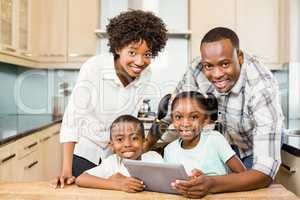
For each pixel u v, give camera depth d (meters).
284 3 3.25
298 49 3.09
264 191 1.07
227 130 1.50
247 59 1.39
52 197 1.03
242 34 3.34
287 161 1.65
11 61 2.84
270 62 3.33
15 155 2.14
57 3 3.40
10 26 2.80
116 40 1.37
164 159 1.38
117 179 1.12
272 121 1.23
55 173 3.02
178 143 1.40
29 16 3.19
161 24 1.40
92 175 1.17
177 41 3.51
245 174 1.09
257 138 1.23
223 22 3.34
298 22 3.10
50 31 3.41
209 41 1.24
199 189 1.00
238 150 1.52
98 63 1.53
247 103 1.35
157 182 1.06
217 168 1.32
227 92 1.34
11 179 2.07
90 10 3.40
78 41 3.42
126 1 3.50
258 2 3.32
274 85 1.32
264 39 3.33
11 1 2.80
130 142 1.32
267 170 1.11
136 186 1.07
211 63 1.24
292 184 1.59
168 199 1.01
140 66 1.40
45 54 3.43
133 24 1.34
